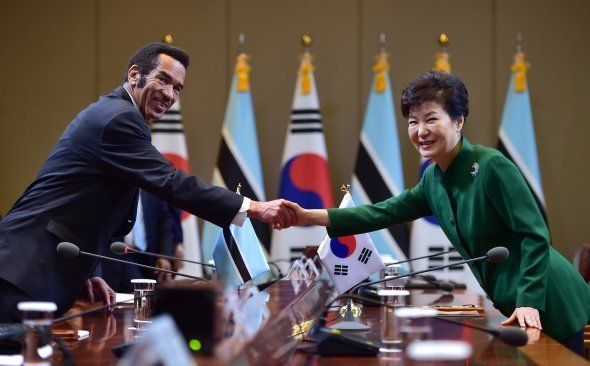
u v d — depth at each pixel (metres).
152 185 4.96
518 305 4.31
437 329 4.15
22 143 10.59
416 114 4.63
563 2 10.52
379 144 9.79
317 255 5.59
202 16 10.63
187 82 10.59
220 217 5.10
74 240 4.80
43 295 4.60
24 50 10.61
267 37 10.59
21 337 3.52
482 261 4.62
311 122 9.91
